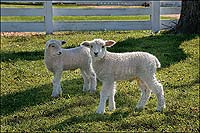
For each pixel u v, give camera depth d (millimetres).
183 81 5109
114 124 3953
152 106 4375
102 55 4051
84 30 7715
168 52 6180
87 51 4711
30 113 4301
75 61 4668
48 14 7590
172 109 4262
